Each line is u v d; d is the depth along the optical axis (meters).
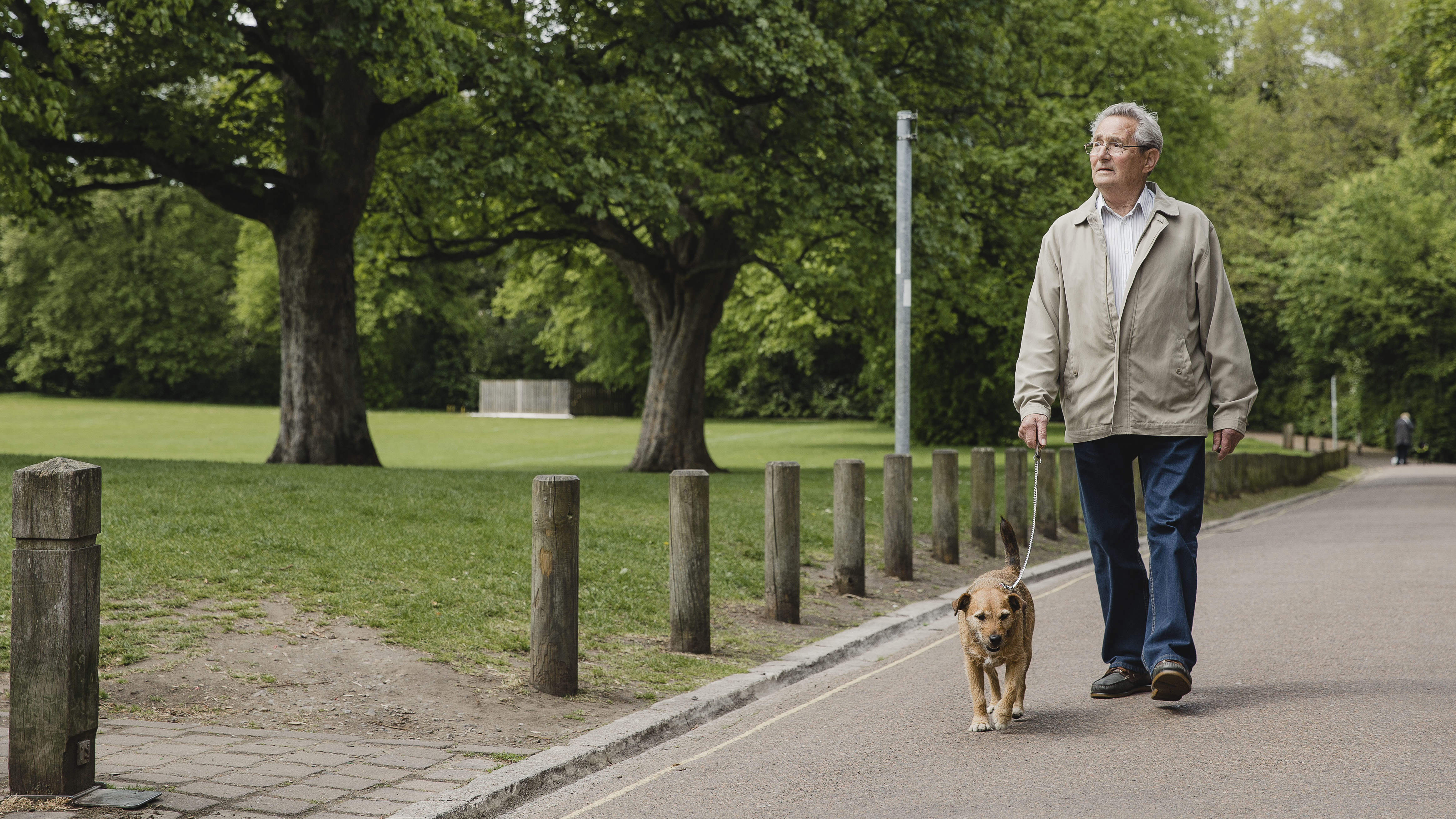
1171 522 5.19
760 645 7.39
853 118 18.30
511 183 16.41
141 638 6.04
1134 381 5.30
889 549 10.20
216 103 18.92
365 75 16.88
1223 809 3.79
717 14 17.52
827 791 4.30
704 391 22.25
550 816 4.23
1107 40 26.88
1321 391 50.38
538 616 5.85
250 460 27.70
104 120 15.39
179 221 67.06
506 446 35.81
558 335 52.53
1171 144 28.81
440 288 65.06
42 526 3.89
